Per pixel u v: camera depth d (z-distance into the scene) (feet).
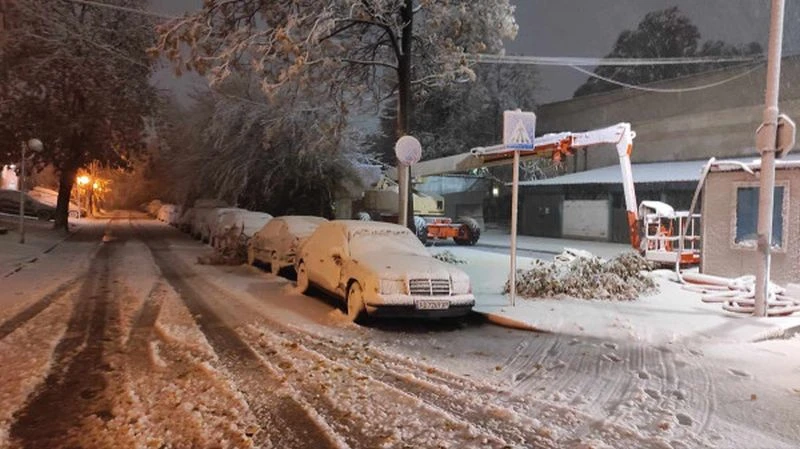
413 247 34.50
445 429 16.37
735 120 91.25
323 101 70.33
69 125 85.30
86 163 94.63
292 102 69.77
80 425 16.31
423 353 24.57
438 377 21.22
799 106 83.87
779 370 21.99
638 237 48.39
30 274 46.62
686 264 47.14
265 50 49.19
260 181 102.37
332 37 53.78
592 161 113.60
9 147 84.58
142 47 89.61
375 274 29.22
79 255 63.46
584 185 97.25
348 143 98.48
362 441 15.53
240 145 99.91
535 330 28.78
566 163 118.21
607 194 95.50
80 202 187.01
